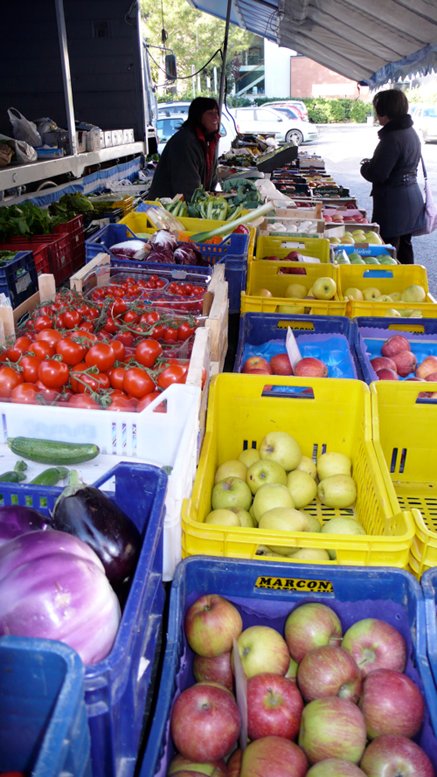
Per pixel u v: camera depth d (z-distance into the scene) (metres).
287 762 1.28
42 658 0.81
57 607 1.05
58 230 5.07
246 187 6.95
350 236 5.59
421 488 2.64
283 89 39.19
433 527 2.46
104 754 1.00
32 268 4.08
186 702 1.34
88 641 1.05
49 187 7.30
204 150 6.32
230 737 1.31
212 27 37.69
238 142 13.10
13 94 10.73
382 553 1.58
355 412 2.47
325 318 3.29
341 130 34.12
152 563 1.30
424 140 26.83
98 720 0.96
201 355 2.28
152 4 37.16
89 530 1.30
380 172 6.92
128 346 2.65
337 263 4.51
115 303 2.89
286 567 1.57
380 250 5.14
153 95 14.27
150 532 1.31
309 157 13.38
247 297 3.59
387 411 2.53
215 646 1.51
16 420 1.96
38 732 0.86
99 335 2.60
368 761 1.30
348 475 2.40
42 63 10.54
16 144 6.40
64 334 2.48
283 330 3.32
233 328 4.05
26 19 10.25
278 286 4.43
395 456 2.64
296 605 1.62
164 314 2.92
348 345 3.09
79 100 11.09
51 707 0.84
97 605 1.08
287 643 1.57
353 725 1.32
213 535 1.60
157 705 1.29
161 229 4.30
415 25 7.26
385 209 7.16
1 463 1.88
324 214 7.01
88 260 4.08
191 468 1.92
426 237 11.34
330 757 1.30
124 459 1.95
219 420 2.53
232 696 1.40
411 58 8.72
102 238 4.37
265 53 38.31
